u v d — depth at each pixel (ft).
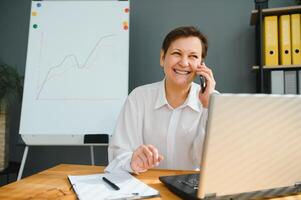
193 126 3.73
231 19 7.04
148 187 2.22
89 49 6.39
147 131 3.91
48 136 5.91
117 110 5.97
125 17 6.52
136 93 4.01
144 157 2.55
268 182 1.73
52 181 2.50
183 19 7.25
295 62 5.65
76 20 6.56
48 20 6.58
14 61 7.73
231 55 6.97
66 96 6.13
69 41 6.45
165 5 7.35
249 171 1.67
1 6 7.88
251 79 6.83
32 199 2.00
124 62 6.30
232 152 1.60
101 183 2.34
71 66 6.30
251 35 6.90
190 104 3.70
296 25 5.68
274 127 1.64
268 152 1.67
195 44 3.26
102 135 5.82
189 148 3.84
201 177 1.61
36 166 7.38
